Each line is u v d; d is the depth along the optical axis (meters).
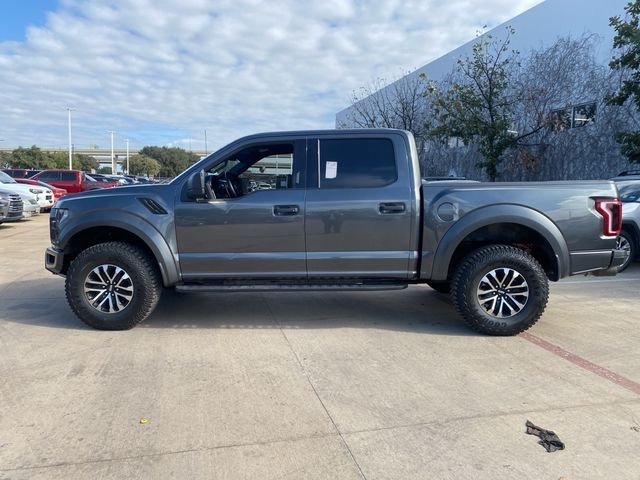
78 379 3.77
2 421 3.13
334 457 2.77
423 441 2.93
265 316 5.52
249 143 4.92
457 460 2.74
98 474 2.60
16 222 15.97
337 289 4.86
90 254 4.81
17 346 4.49
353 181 4.83
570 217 4.70
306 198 4.77
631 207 8.29
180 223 4.79
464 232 4.70
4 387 3.63
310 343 4.62
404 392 3.58
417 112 22.28
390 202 4.75
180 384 3.69
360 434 3.01
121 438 2.94
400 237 4.79
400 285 4.86
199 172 4.77
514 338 4.78
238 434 3.00
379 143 4.88
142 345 4.54
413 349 4.46
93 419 3.16
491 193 4.72
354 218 4.75
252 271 4.86
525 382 3.75
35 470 2.62
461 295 4.78
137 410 3.29
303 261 4.82
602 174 13.96
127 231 5.01
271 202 4.77
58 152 82.94
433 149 22.67
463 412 3.28
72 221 4.87
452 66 20.45
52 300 6.18
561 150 15.20
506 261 4.69
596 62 14.13
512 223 4.80
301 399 3.46
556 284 7.34
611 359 4.24
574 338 4.79
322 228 4.77
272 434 3.00
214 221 4.77
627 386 3.69
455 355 4.31
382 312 5.71
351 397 3.50
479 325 4.77
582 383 3.74
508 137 15.30
